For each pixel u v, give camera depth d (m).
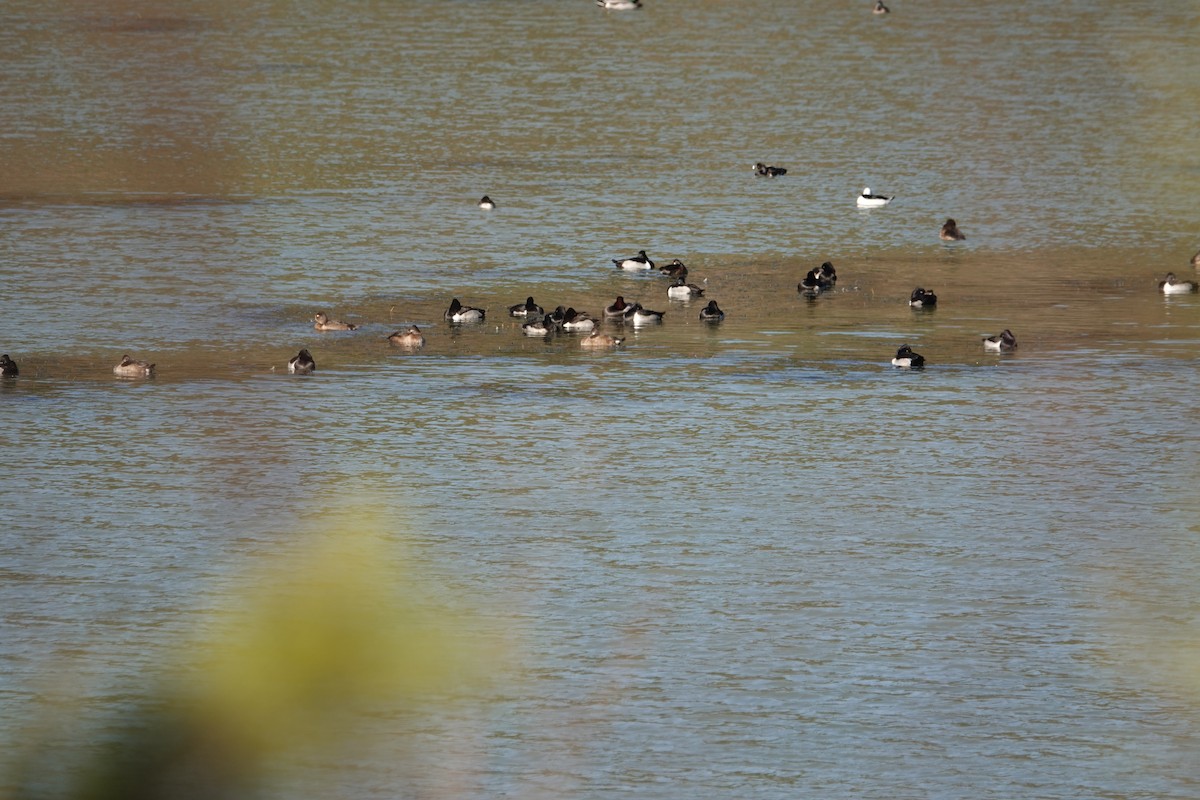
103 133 197.25
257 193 166.50
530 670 58.19
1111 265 141.38
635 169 181.88
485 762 51.28
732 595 66.44
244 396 98.75
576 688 57.00
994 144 197.38
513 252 144.25
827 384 102.75
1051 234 153.88
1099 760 52.44
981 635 62.50
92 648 59.31
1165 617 64.06
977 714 55.84
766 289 132.62
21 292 125.31
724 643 61.53
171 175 174.62
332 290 129.25
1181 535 73.75
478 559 69.94
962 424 93.31
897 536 73.88
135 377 102.69
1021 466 84.94
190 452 86.69
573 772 50.81
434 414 95.19
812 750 53.09
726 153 191.38
